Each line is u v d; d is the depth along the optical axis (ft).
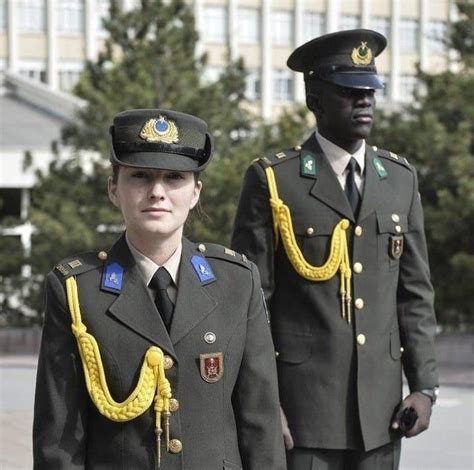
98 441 13.48
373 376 19.83
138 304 13.57
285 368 20.01
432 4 219.82
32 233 75.77
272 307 20.35
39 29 187.93
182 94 72.49
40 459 13.38
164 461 13.33
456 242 66.59
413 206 20.63
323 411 19.70
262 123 77.00
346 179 20.25
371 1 215.10
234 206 67.82
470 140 65.31
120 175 13.53
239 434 14.06
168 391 13.32
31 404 49.70
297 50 20.18
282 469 14.07
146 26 74.79
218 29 201.46
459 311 69.87
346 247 19.94
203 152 13.70
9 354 78.74
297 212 20.06
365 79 19.62
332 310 19.84
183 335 13.55
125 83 71.36
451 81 69.77
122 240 14.06
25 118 121.49
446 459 36.78
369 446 19.58
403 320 20.44
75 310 13.55
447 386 58.29
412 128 67.92
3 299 81.56
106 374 13.43
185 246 14.20
